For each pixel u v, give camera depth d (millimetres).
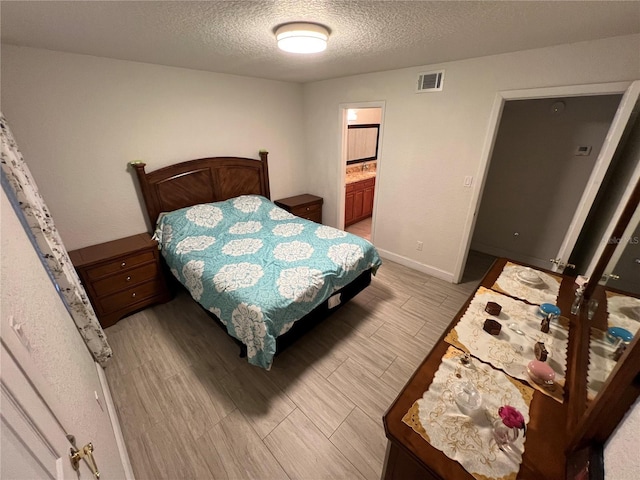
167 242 2688
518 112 3223
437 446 849
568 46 1969
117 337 2369
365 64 2654
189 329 2469
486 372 1103
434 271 3355
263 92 3516
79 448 810
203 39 1846
